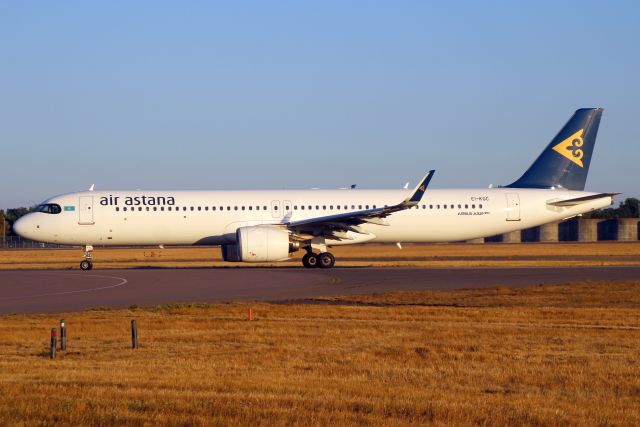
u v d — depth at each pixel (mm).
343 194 115438
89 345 45625
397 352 42406
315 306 64125
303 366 38438
